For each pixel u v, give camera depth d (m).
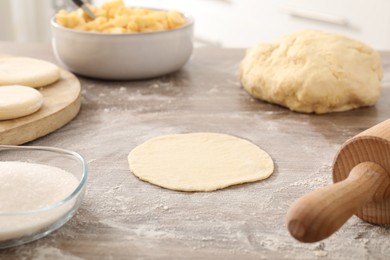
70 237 0.63
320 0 1.89
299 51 1.03
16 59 1.14
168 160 0.82
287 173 0.79
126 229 0.65
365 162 0.62
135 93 1.09
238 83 1.16
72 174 0.71
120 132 0.92
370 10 1.77
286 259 0.60
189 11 2.32
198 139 0.89
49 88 1.03
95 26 1.13
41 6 2.37
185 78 1.18
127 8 1.21
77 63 1.12
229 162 0.82
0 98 0.90
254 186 0.76
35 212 0.60
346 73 0.99
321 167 0.81
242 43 2.16
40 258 0.60
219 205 0.71
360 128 0.94
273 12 2.02
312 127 0.95
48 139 0.89
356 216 0.68
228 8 2.17
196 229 0.65
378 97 1.03
